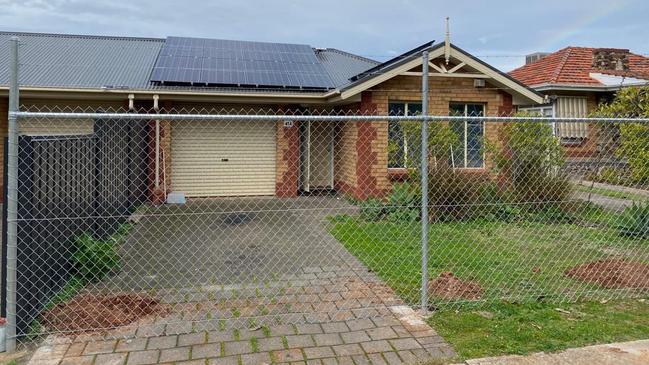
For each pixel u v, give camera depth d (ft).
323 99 38.91
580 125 40.57
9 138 12.27
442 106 36.99
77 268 17.88
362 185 36.37
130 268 19.72
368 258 21.13
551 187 30.25
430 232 26.30
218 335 13.14
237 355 12.01
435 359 11.87
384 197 35.12
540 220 28.94
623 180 30.78
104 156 24.25
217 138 40.75
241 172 41.39
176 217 31.58
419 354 12.14
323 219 30.71
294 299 16.03
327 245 23.79
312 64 44.68
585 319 14.34
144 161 37.45
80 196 19.81
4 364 11.44
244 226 28.76
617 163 31.14
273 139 41.93
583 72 55.52
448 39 34.27
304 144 43.14
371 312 14.83
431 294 16.33
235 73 39.70
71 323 13.67
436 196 28.84
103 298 15.78
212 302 15.71
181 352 12.12
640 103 34.94
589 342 12.79
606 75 53.42
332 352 12.22
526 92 36.55
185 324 13.84
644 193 30.07
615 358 11.90
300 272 19.19
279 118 13.70
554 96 52.70
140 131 35.83
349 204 36.91
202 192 40.70
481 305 15.29
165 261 20.88
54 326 13.50
